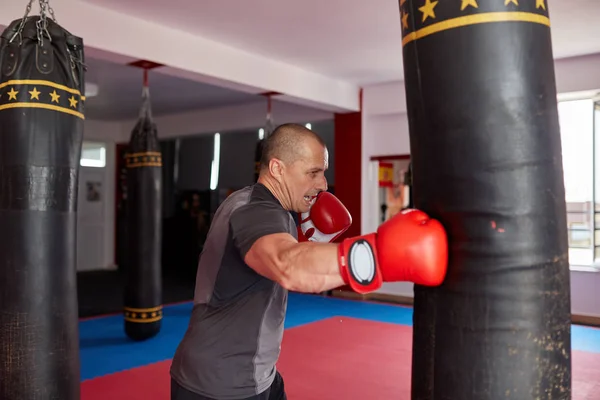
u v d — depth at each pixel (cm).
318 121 735
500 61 93
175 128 867
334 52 517
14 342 174
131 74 591
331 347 417
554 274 95
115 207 962
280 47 500
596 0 385
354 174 674
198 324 134
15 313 174
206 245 136
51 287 179
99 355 394
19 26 187
